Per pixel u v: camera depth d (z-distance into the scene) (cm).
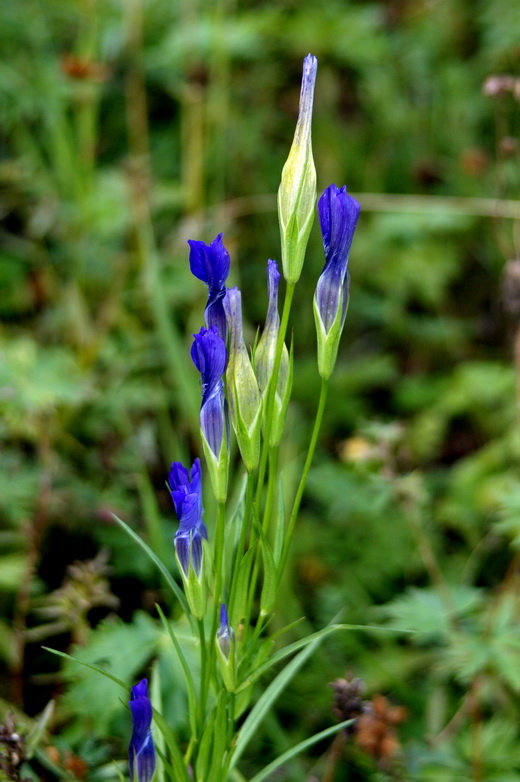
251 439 68
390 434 88
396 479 87
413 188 143
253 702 86
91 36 123
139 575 90
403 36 151
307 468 68
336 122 143
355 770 85
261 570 90
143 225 117
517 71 142
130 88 130
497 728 85
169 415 111
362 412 123
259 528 68
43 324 115
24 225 127
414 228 127
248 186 137
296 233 67
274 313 68
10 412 90
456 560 104
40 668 86
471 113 147
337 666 89
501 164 112
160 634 80
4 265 120
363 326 136
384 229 129
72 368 102
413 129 147
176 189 128
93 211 118
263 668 69
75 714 82
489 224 136
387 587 100
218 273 67
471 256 139
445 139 148
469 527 106
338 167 143
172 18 139
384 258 133
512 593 88
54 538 91
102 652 79
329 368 68
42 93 122
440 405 120
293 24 134
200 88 124
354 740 83
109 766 77
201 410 67
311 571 98
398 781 80
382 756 80
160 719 69
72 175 119
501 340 133
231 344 68
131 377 114
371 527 102
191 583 68
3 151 129
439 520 107
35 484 90
